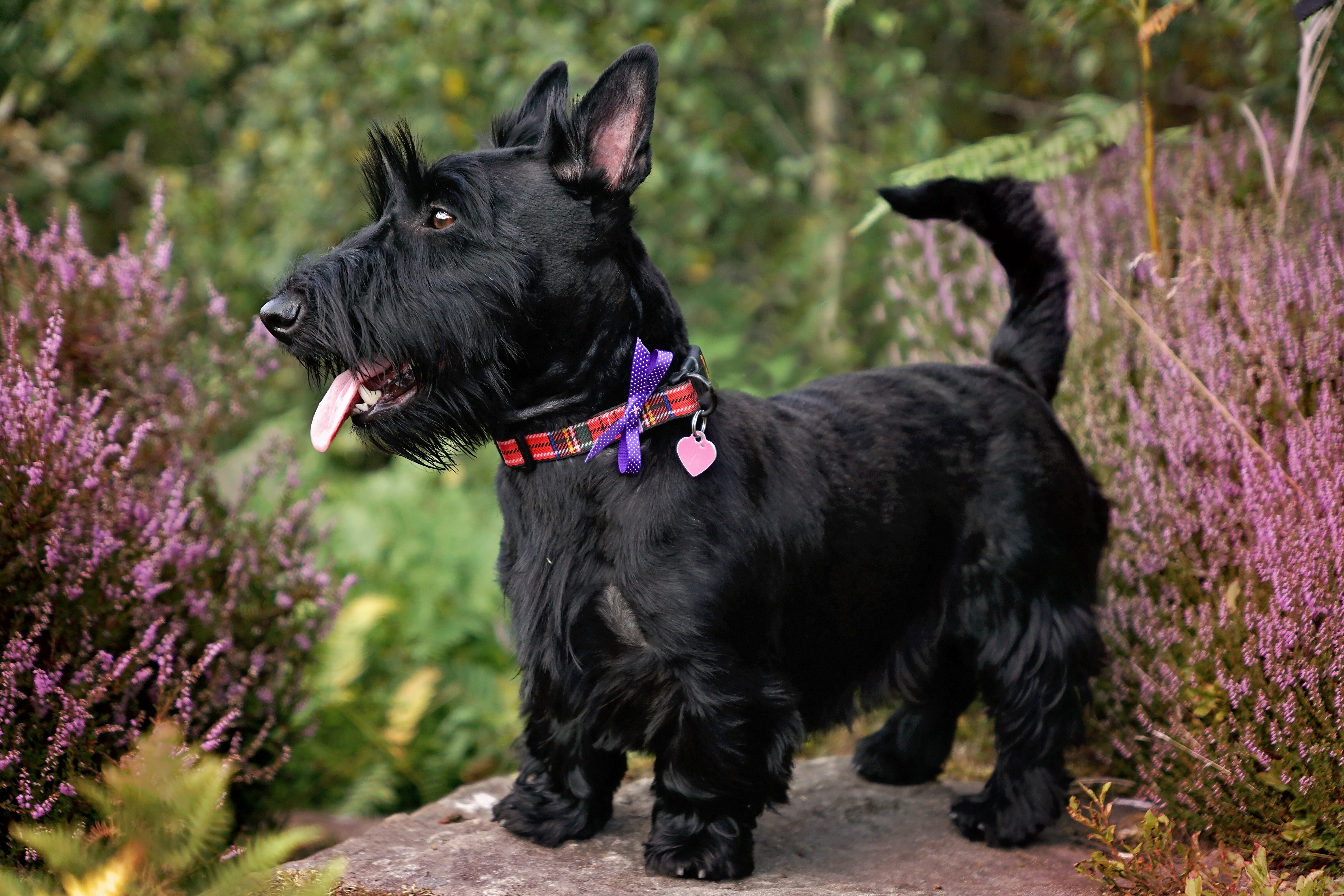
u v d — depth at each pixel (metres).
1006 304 3.90
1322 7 3.11
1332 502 2.45
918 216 2.99
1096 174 4.06
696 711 2.32
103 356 2.94
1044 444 2.83
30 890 1.93
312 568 3.15
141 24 6.77
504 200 2.34
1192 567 2.83
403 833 2.73
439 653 4.48
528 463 2.39
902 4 6.95
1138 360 3.32
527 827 2.63
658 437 2.35
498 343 2.34
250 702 3.01
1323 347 2.74
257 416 6.57
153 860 1.94
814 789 3.09
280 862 2.25
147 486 2.96
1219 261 3.14
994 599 2.74
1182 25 5.36
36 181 6.68
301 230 6.55
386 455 2.74
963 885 2.47
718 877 2.40
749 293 7.38
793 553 2.46
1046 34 6.12
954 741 3.38
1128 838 2.74
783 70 6.85
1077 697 2.77
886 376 2.88
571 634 2.37
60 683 2.57
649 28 6.50
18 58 6.52
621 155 2.40
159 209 3.16
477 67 6.38
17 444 2.50
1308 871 2.43
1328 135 3.83
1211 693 2.63
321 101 6.47
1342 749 2.35
